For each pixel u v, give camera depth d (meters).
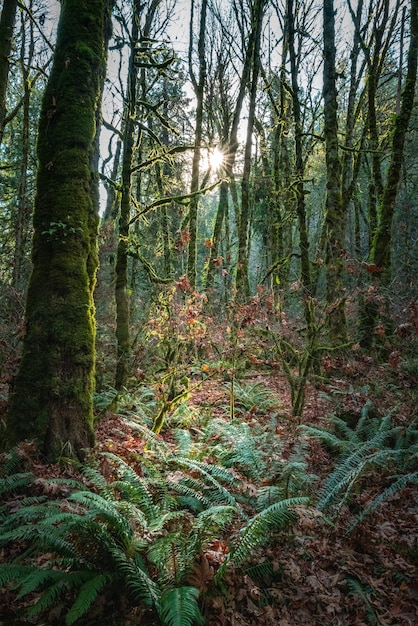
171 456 5.11
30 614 2.54
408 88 10.12
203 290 8.91
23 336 5.01
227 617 3.02
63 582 2.79
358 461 4.93
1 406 5.70
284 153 14.66
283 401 8.73
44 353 4.89
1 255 12.49
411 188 18.08
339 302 6.80
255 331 7.54
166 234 14.10
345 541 4.08
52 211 5.11
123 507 3.36
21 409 4.76
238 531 3.67
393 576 3.66
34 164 13.35
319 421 7.02
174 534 3.13
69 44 5.29
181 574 3.00
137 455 4.66
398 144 10.27
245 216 10.67
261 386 9.96
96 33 5.47
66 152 5.16
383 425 5.99
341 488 4.86
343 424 6.45
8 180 13.98
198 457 5.26
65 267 5.06
